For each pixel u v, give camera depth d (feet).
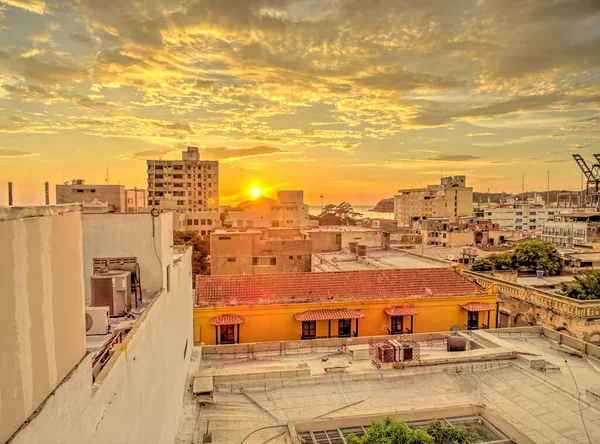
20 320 12.61
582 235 225.76
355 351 67.72
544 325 98.73
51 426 14.05
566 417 49.90
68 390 15.53
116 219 38.45
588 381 58.54
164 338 36.76
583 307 89.04
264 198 286.05
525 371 61.52
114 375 20.76
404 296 87.30
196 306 79.10
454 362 63.10
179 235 196.24
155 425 31.48
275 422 49.78
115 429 20.88
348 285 89.61
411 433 40.42
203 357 67.72
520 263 155.02
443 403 54.08
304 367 61.16
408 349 62.85
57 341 15.12
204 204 384.47
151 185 377.50
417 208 456.45
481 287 93.15
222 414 50.98
